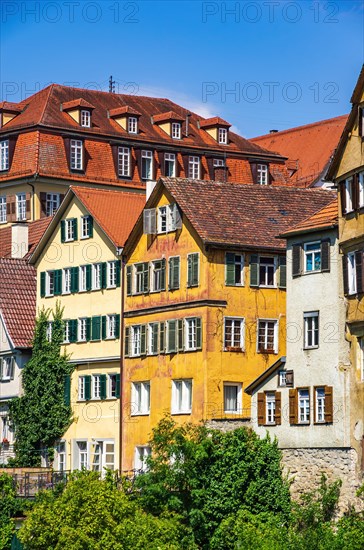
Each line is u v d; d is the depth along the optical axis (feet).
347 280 270.87
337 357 272.72
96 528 264.52
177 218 319.68
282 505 276.00
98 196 354.74
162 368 321.73
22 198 441.68
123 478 290.97
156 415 322.14
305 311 281.33
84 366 348.38
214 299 311.06
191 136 462.60
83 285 352.08
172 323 319.88
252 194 326.03
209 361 309.22
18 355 362.53
